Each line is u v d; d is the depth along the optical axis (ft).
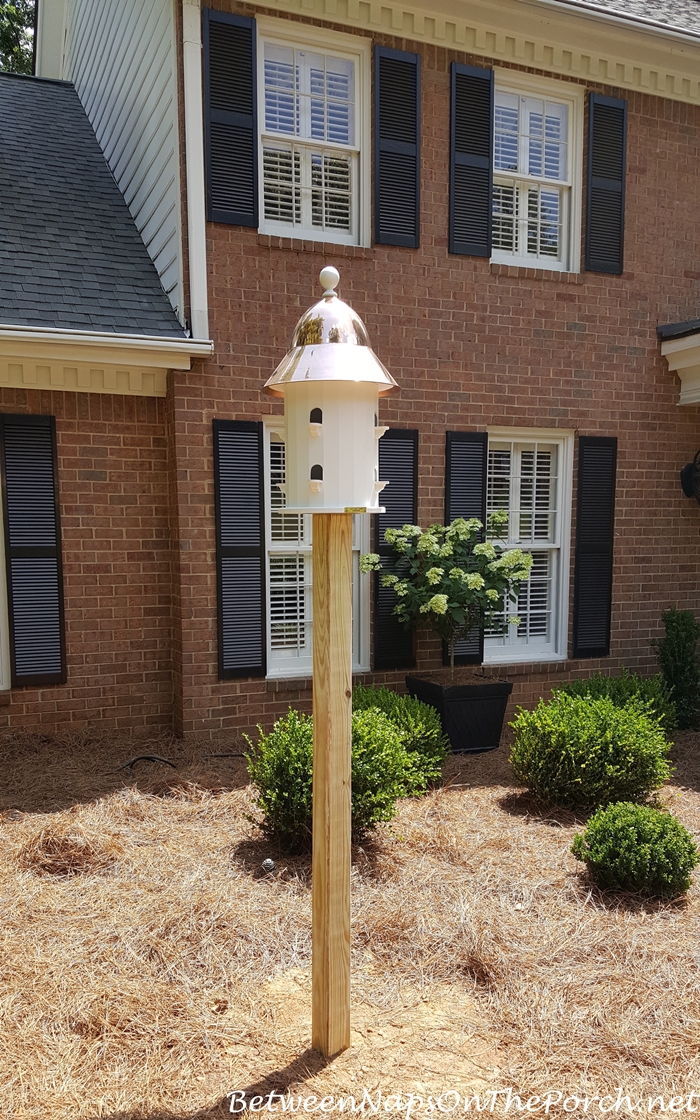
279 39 18.52
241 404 18.47
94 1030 8.70
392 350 19.79
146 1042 8.54
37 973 9.65
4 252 18.52
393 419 19.98
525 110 21.36
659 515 23.45
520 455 22.15
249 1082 7.96
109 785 15.98
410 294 19.85
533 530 22.50
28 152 23.34
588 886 12.31
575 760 15.42
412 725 16.60
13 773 16.37
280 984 9.66
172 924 10.81
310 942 10.53
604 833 12.41
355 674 20.26
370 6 18.69
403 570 20.12
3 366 17.17
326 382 7.94
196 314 17.69
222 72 17.56
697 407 23.61
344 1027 8.45
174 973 9.77
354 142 19.52
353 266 19.22
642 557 23.35
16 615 17.83
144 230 20.80
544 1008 9.23
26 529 17.81
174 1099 7.73
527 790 16.71
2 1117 7.46
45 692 18.30
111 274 19.13
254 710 19.12
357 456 8.08
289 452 8.34
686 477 23.25
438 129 19.86
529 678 22.13
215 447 18.22
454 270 20.27
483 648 21.52
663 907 11.75
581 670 22.79
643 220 22.39
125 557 18.76
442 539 20.18
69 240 19.86
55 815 14.29
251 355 18.43
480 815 15.34
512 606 22.59
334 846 8.17
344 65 19.34
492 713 19.36
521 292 21.04
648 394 22.91
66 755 17.49
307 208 19.47
